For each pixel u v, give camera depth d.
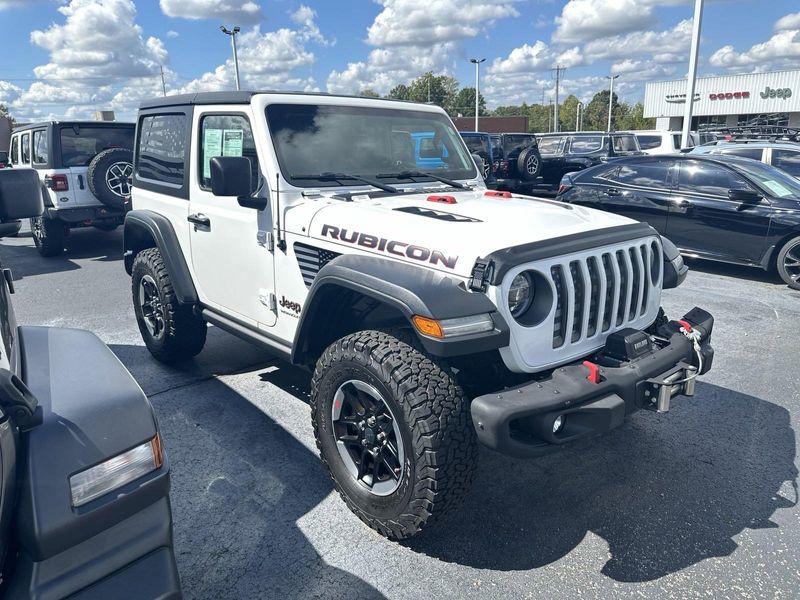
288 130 3.43
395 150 3.87
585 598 2.36
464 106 111.81
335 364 2.71
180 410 3.95
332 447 2.84
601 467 3.30
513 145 13.81
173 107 4.13
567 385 2.41
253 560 2.57
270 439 3.58
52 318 6.06
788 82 39.19
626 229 2.94
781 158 11.16
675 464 3.34
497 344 2.38
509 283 2.41
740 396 4.20
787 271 7.12
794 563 2.55
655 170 8.16
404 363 2.46
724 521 2.83
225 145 3.66
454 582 2.45
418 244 2.62
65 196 8.81
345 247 2.90
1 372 1.52
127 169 8.91
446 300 2.35
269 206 3.33
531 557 2.60
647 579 2.46
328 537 2.72
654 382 2.60
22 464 1.51
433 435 2.35
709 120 43.75
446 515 2.50
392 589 2.42
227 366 4.70
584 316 2.69
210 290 3.98
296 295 3.25
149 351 4.80
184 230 4.10
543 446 2.38
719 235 7.54
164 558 1.66
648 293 3.10
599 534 2.74
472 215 2.91
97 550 1.57
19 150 10.34
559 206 3.29
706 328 3.06
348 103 3.72
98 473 1.59
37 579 1.47
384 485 2.66
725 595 2.37
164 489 1.72
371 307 3.02
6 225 2.11
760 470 3.27
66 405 1.68
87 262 8.98
